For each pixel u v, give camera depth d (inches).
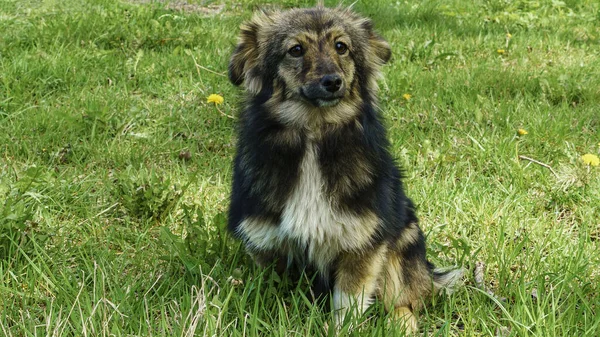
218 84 146.3
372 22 111.8
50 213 118.5
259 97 108.5
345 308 106.2
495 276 112.3
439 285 110.0
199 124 136.6
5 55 155.8
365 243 105.6
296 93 106.4
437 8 232.8
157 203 119.2
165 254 113.2
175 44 173.9
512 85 147.3
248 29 110.0
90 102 138.4
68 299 105.3
